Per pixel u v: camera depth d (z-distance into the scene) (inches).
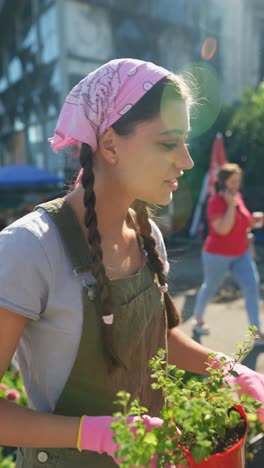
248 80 597.9
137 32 485.4
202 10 534.0
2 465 78.7
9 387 94.4
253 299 156.7
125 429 29.5
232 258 157.6
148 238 46.7
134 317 40.9
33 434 35.1
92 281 38.4
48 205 39.4
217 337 170.1
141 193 39.9
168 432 31.7
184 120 39.0
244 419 37.3
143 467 30.1
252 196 450.3
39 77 517.0
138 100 37.2
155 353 45.8
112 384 40.0
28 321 38.6
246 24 583.8
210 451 32.9
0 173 398.6
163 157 38.1
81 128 38.9
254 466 77.4
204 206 417.7
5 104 658.8
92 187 38.3
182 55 518.0
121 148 38.6
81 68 454.6
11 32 578.2
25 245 35.7
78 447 34.8
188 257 355.9
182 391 34.8
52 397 39.9
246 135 457.7
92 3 453.4
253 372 43.3
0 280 34.9
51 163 516.4
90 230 37.7
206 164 460.1
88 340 38.0
